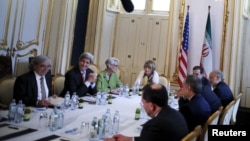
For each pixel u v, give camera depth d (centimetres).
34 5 482
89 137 175
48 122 197
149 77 451
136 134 195
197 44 543
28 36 475
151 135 157
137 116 238
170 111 170
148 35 603
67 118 219
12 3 436
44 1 502
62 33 534
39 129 183
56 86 358
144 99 175
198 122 238
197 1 544
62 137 171
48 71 306
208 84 328
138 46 609
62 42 536
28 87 272
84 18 592
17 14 448
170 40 563
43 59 283
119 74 592
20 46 459
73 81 342
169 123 160
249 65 616
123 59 617
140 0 617
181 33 552
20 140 158
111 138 168
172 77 559
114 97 353
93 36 597
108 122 200
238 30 535
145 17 605
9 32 436
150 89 173
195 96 249
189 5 548
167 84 489
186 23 536
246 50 612
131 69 612
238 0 530
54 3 524
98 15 589
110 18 610
